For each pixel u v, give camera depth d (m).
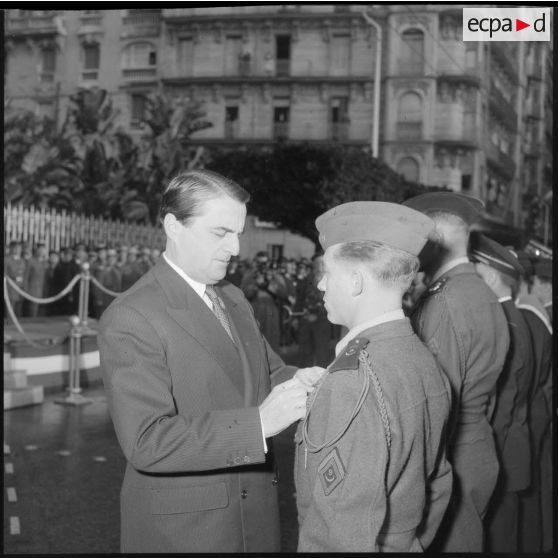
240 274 12.96
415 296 10.41
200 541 1.86
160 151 23.38
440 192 2.60
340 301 1.66
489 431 2.46
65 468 4.85
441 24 29.77
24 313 13.16
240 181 23.30
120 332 1.83
